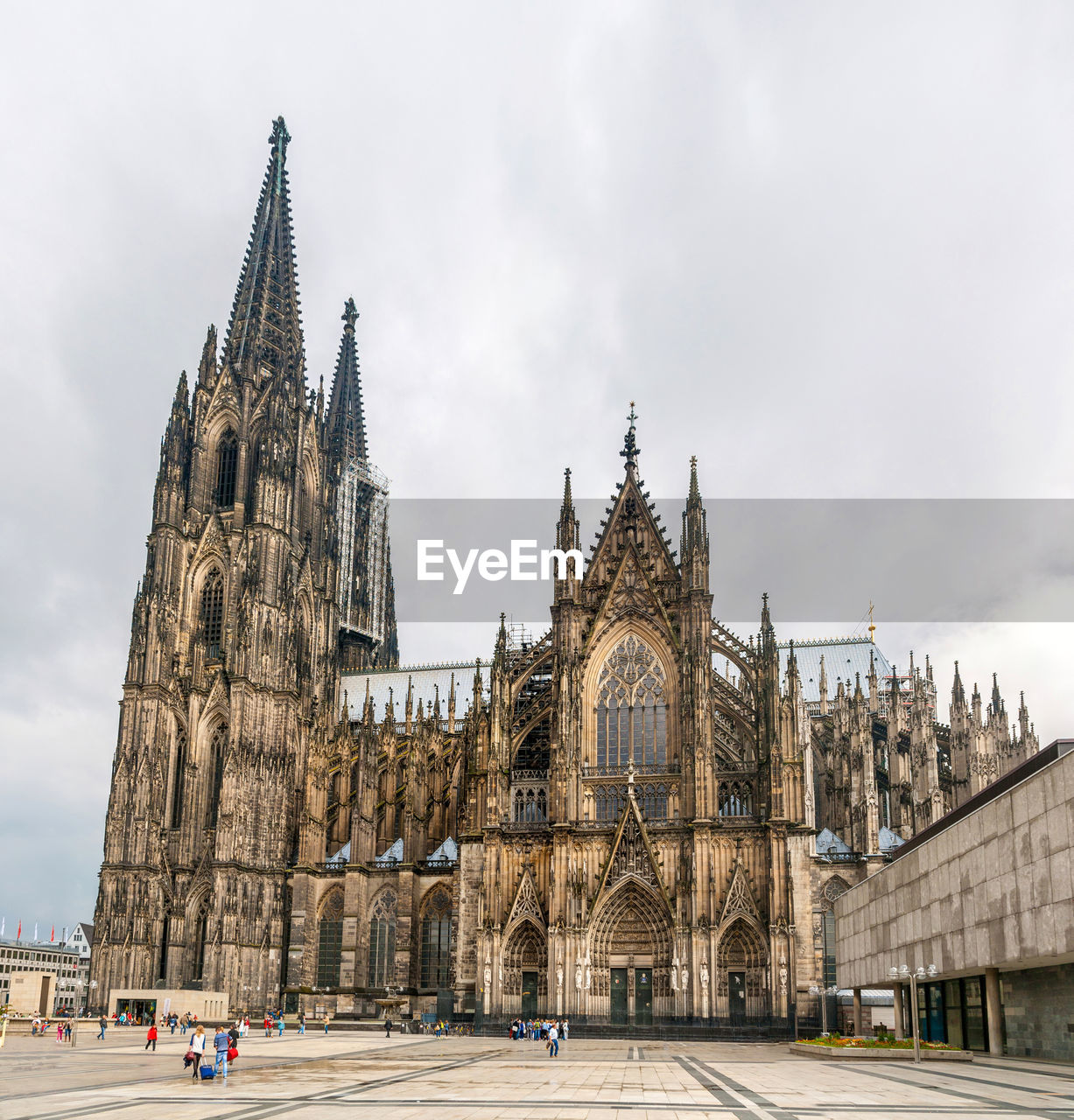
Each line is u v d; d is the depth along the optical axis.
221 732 148.00
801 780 111.19
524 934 114.88
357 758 154.88
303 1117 40.75
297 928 133.50
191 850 142.25
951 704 137.88
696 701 116.25
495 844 116.94
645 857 112.56
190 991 126.25
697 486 125.75
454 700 152.50
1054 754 69.88
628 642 124.38
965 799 133.38
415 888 131.50
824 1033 101.00
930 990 91.56
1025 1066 65.56
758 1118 39.31
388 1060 74.94
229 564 155.50
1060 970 66.94
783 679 161.62
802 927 108.31
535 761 126.62
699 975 107.44
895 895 91.00
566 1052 85.69
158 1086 55.03
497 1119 39.78
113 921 136.25
